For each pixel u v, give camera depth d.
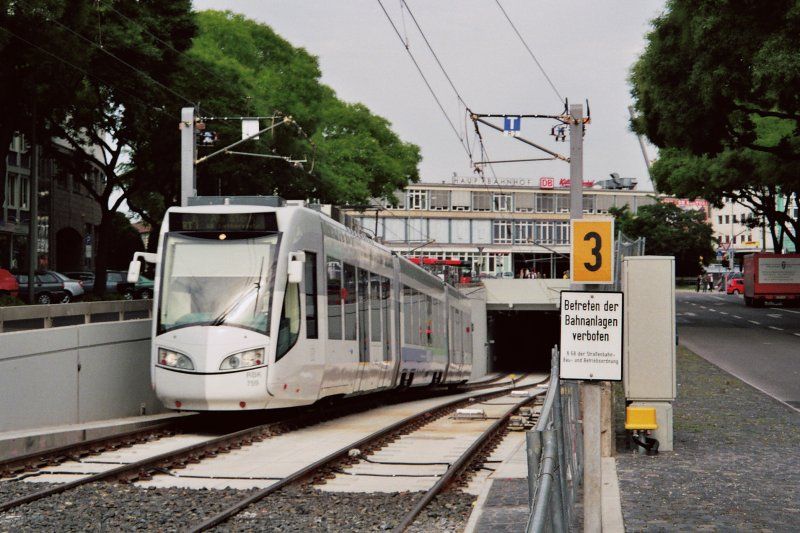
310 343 19.17
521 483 11.51
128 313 29.39
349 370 21.89
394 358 26.91
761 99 39.16
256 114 46.56
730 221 169.12
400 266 28.52
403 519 9.88
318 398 19.97
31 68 32.50
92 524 9.66
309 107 55.94
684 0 36.00
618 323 6.79
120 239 90.62
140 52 36.75
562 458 7.07
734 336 48.62
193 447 14.68
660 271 14.05
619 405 20.89
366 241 24.50
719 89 35.91
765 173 50.06
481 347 68.75
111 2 36.81
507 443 18.36
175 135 43.03
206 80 44.28
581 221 8.05
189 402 17.77
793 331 52.41
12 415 16.53
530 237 141.88
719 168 57.50
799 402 22.16
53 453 13.82
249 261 18.27
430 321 34.06
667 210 122.06
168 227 18.67
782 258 76.25
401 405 30.09
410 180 78.56
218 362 17.61
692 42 36.62
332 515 10.34
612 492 10.48
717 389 24.30
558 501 5.72
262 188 47.78
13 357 16.61
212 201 19.34
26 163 62.97
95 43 34.25
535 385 51.47
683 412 19.31
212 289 18.12
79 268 75.75
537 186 142.25
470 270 74.81
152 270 57.44
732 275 109.44
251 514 10.28
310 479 12.67
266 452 15.78
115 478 12.29
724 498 10.18
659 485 11.00
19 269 61.34
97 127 46.41
